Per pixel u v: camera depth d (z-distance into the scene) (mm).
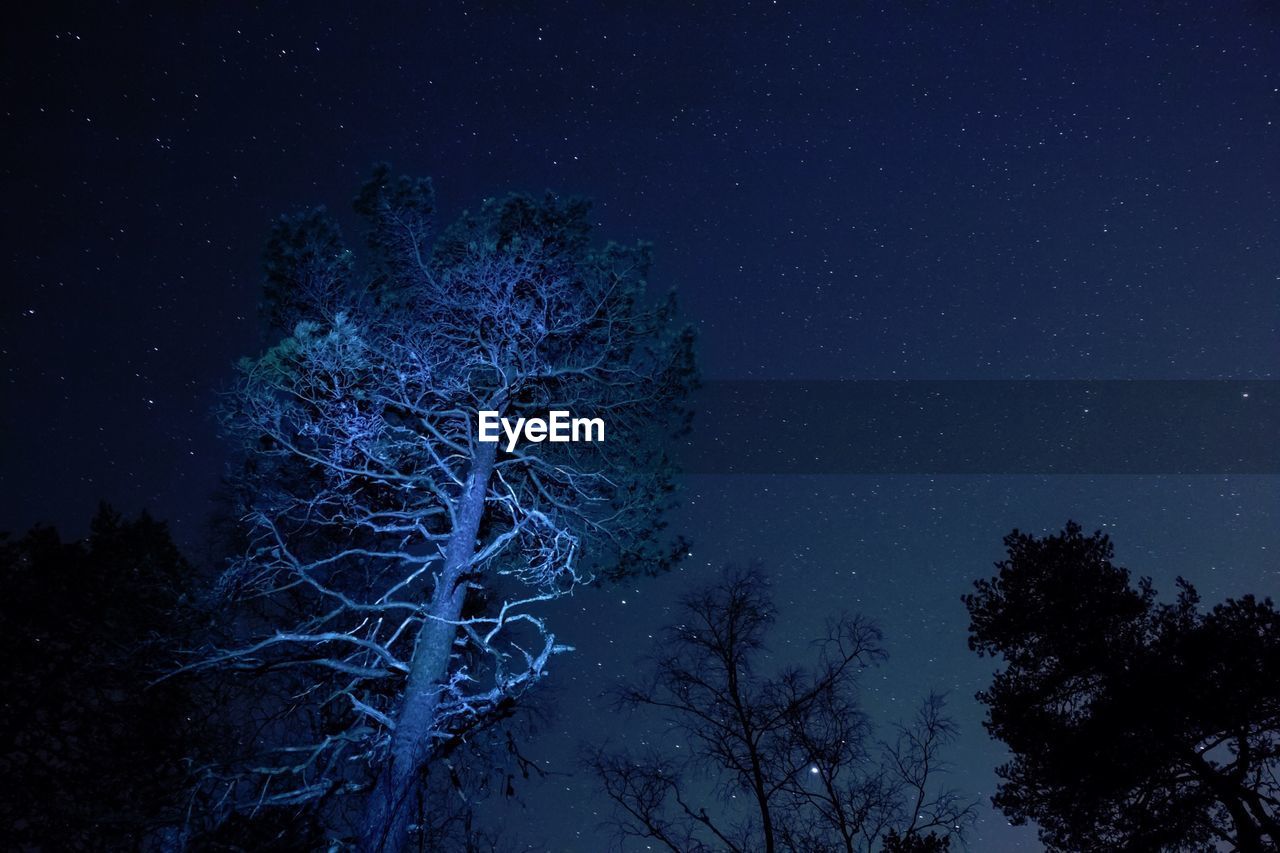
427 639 12023
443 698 12383
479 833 12023
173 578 13188
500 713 12109
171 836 10125
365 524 13156
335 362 12094
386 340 13109
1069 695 13648
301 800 10633
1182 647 12609
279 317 13219
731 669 13531
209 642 12039
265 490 13195
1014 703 13633
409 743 11070
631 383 14188
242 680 12469
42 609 11984
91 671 11781
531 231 13703
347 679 12992
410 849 11547
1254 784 11797
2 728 11203
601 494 14281
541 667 11875
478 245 13094
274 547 12383
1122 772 12398
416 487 13773
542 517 13008
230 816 10602
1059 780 12938
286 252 12977
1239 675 12109
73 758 11297
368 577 14172
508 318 13094
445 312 13398
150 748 11555
